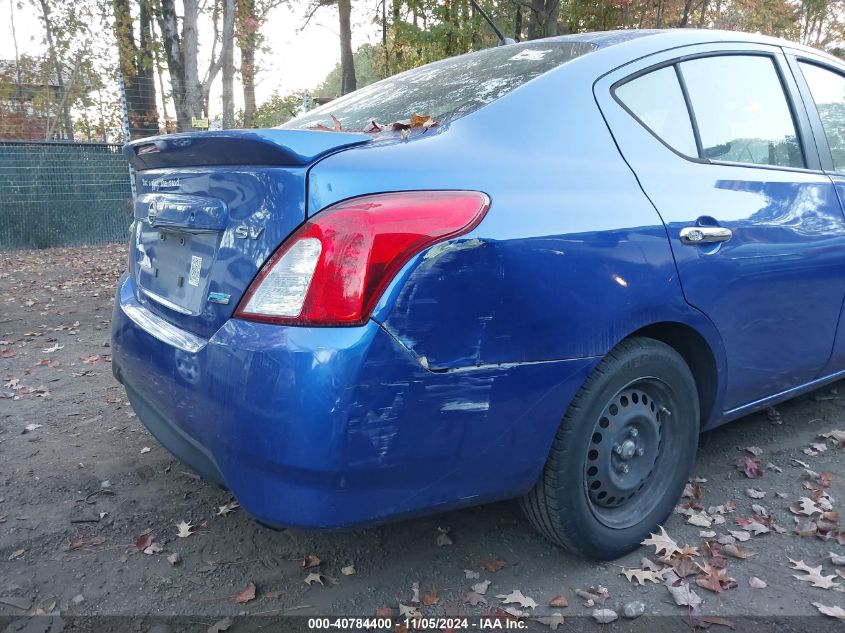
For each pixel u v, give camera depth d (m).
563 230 2.05
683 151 2.56
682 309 2.35
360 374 1.71
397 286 1.76
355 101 3.02
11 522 2.75
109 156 12.43
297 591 2.32
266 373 1.75
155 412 2.34
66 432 3.67
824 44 26.45
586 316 2.08
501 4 17.14
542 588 2.30
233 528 2.71
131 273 2.78
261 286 1.84
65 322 6.36
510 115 2.21
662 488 2.52
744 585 2.30
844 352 3.25
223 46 13.53
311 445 1.71
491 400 1.93
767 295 2.69
